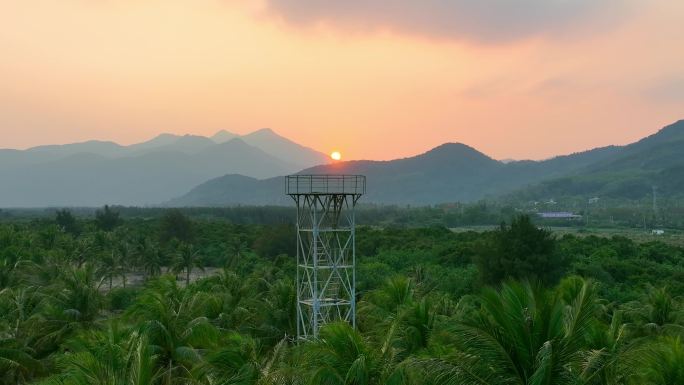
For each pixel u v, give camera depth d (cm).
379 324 3688
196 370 2708
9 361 3688
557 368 1920
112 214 17612
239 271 9781
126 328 3366
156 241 13900
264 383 2333
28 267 7594
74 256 10469
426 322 3334
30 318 4472
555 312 1972
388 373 2305
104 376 2241
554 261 6731
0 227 11888
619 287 7419
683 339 3828
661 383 2242
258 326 4844
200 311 4300
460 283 7438
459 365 1945
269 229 13938
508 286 2053
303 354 2458
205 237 15125
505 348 1961
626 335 2847
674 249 10769
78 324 4491
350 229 4425
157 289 4553
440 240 11694
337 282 4541
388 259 9769
